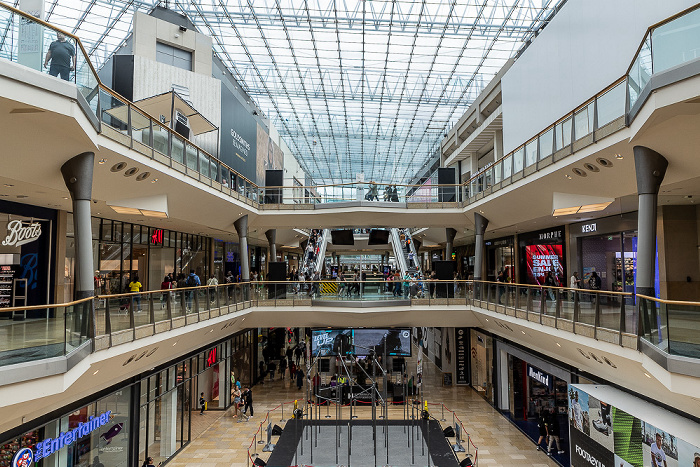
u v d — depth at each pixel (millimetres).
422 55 28406
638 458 8969
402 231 28000
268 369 25094
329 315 18859
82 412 10383
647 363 7543
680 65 6492
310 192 20875
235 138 24297
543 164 12422
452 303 18703
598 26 13547
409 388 21844
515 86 20562
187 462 13969
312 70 31156
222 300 15250
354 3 23156
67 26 24984
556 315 11312
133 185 11438
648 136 8031
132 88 18609
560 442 14656
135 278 17078
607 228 15805
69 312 7223
